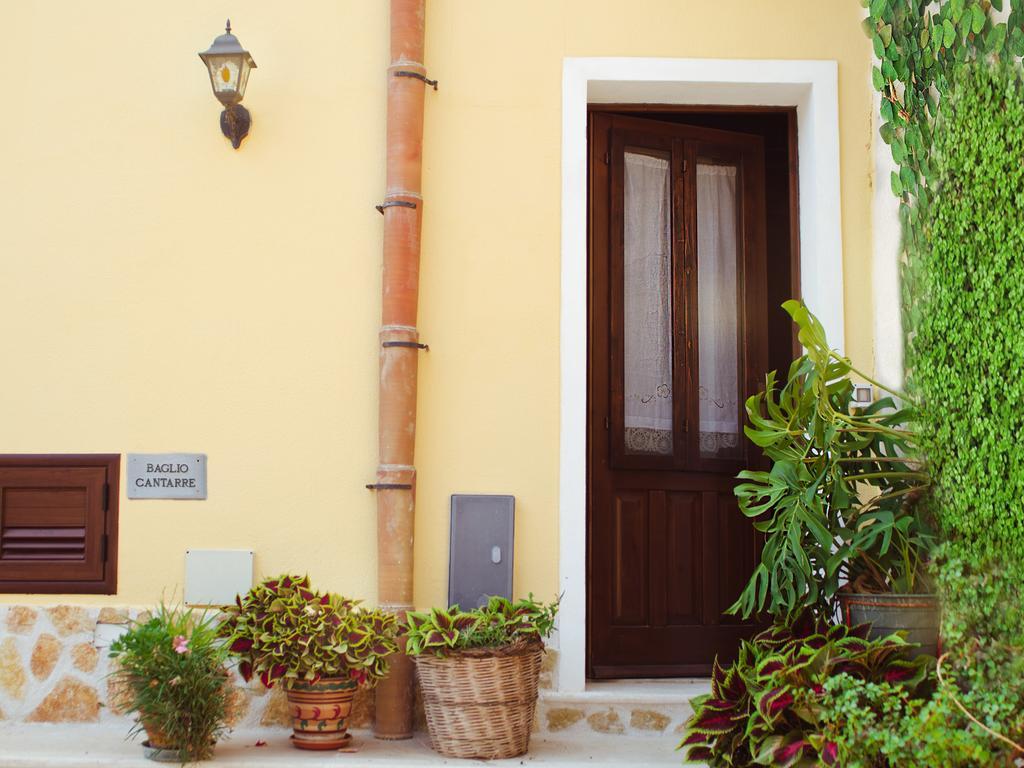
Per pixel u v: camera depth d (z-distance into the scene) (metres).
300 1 4.51
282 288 4.42
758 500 4.05
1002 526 3.42
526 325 4.40
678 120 4.95
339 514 4.32
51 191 4.46
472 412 4.36
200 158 4.47
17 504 4.36
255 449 4.36
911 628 3.65
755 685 3.44
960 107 3.76
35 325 4.42
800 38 4.54
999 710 3.04
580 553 4.30
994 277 3.52
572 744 4.04
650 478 4.75
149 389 4.39
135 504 4.34
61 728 4.18
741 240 4.95
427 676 3.86
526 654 3.87
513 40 4.50
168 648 3.67
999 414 3.46
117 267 4.43
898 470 3.99
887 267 4.33
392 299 4.29
